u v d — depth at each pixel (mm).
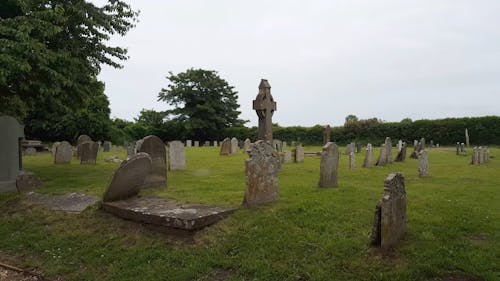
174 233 6695
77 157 22969
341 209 7625
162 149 10641
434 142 43938
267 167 8156
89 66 14328
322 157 10414
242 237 6445
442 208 7867
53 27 10602
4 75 9312
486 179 12969
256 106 17609
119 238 6961
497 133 40531
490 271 5051
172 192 9719
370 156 17234
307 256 5719
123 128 55562
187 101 60656
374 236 5801
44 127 40031
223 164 18391
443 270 5125
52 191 10211
